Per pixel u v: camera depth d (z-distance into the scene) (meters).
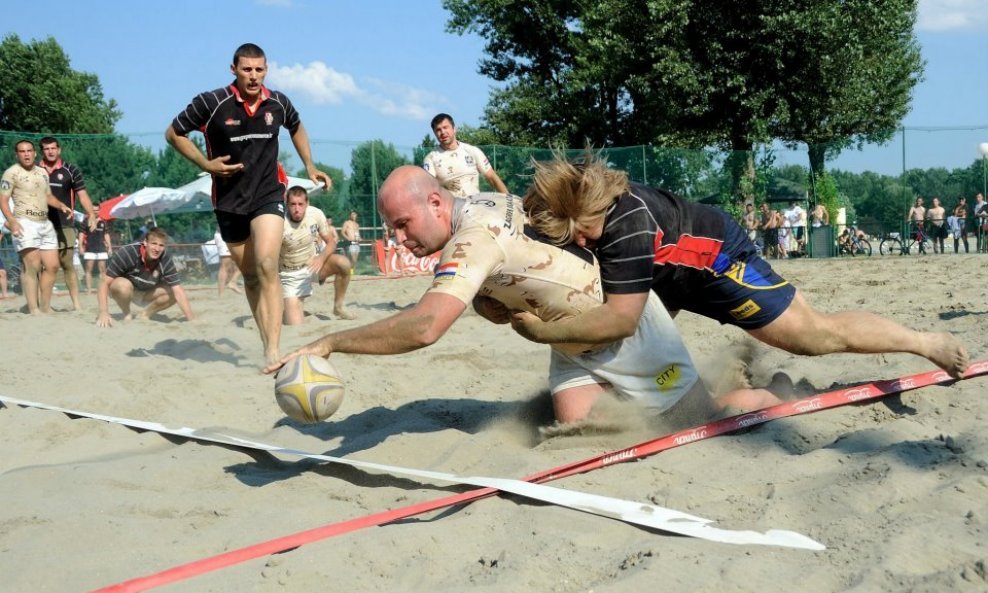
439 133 9.09
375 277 17.66
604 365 3.54
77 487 3.17
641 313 3.27
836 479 2.80
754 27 24.30
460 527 2.56
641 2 26.05
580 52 35.44
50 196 9.98
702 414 3.68
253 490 3.10
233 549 2.56
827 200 20.67
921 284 9.52
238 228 5.66
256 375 5.35
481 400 4.41
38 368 5.80
